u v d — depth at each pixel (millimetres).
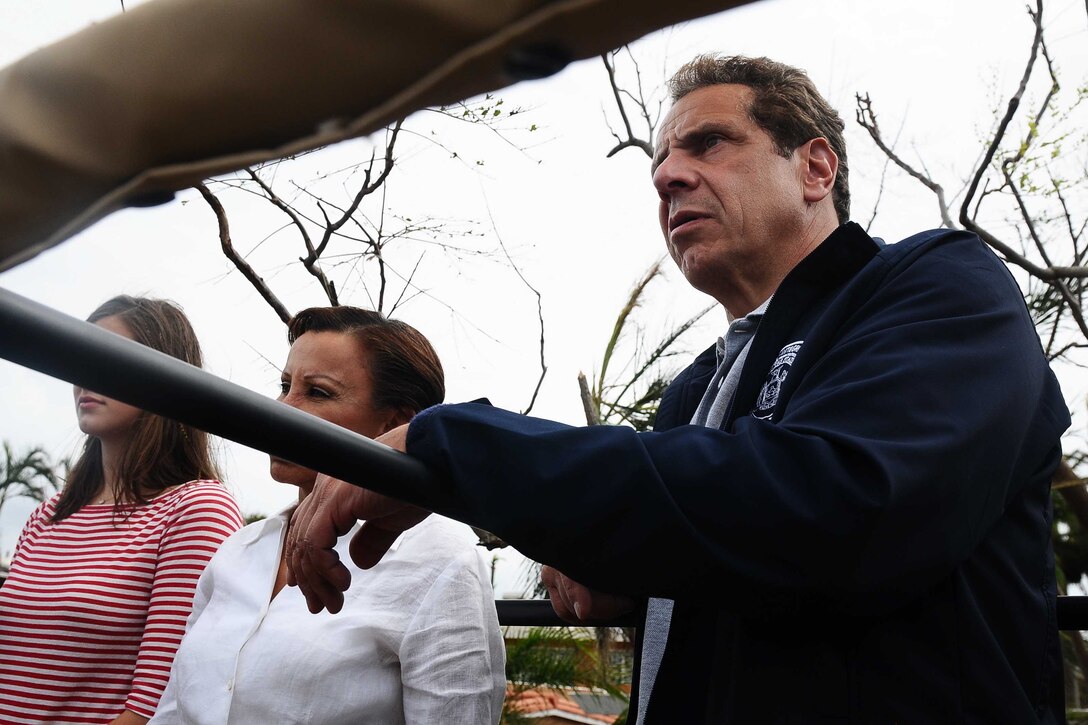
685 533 1108
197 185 492
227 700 1822
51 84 484
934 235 1452
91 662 2160
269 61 455
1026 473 1321
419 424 1150
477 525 1142
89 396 2379
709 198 1842
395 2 433
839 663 1202
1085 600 1530
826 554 1113
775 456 1153
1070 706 5367
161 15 475
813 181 1893
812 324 1475
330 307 2285
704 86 1937
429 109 461
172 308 2758
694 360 1947
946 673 1182
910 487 1129
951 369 1237
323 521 1329
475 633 1892
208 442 2518
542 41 427
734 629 1294
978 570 1253
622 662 4664
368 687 1840
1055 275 5336
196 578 2203
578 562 1137
